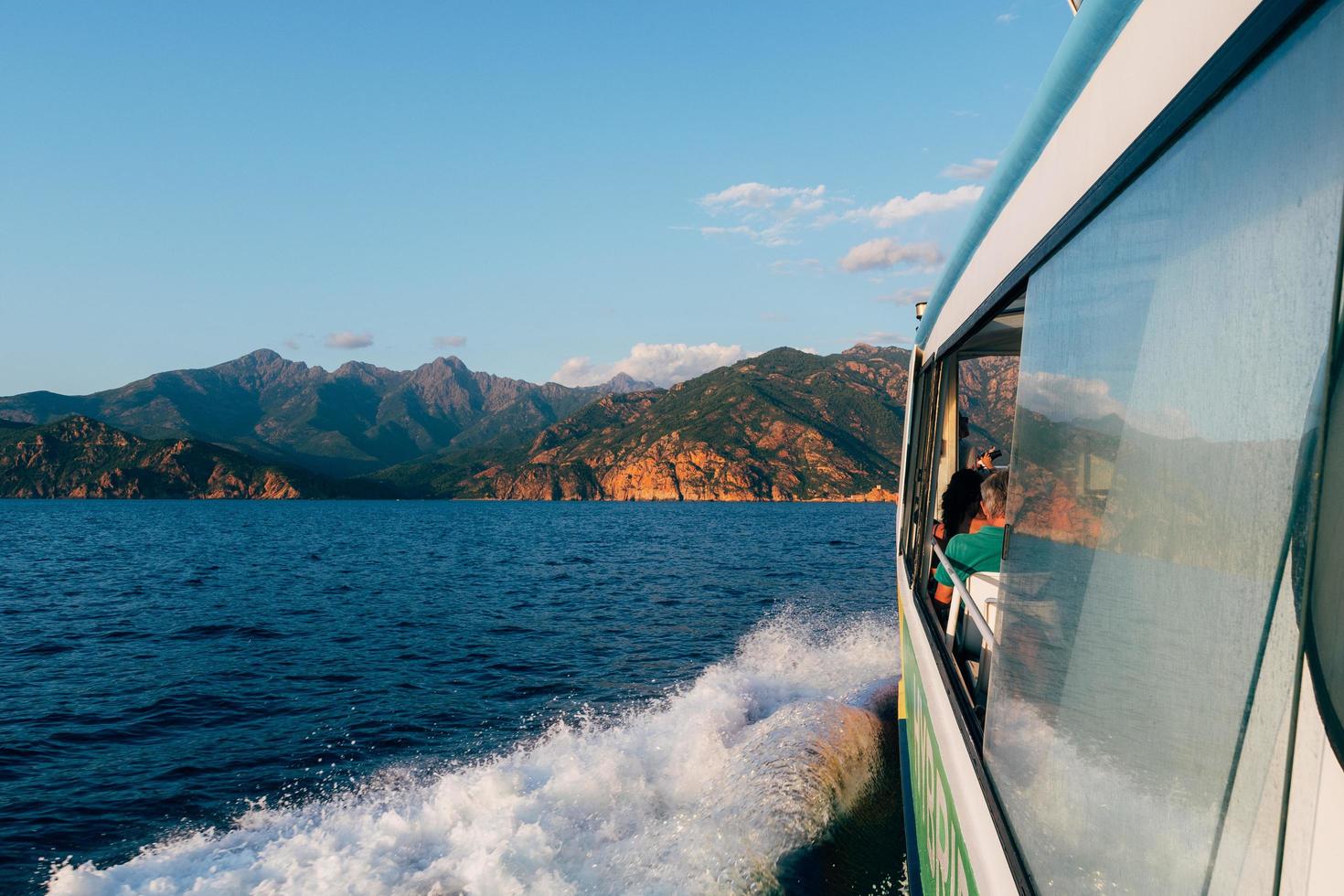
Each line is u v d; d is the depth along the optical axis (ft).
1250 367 3.55
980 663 9.94
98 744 40.55
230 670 57.36
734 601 91.81
